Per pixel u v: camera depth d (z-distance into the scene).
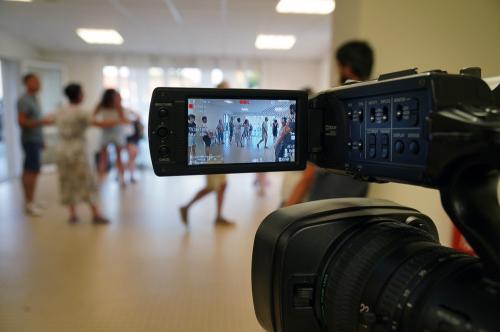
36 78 4.18
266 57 8.27
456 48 2.17
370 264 0.71
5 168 6.73
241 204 4.82
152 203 4.86
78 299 2.25
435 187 0.59
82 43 7.00
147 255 2.99
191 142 0.85
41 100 7.34
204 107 0.85
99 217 3.89
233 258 2.94
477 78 0.61
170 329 1.94
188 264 2.81
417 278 0.62
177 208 4.58
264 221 0.88
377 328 0.65
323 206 0.87
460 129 0.52
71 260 2.87
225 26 5.56
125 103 8.11
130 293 2.33
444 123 0.54
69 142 3.66
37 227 3.73
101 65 7.98
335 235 0.80
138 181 6.56
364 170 0.74
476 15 2.14
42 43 7.04
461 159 0.54
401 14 2.15
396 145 0.65
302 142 0.92
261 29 5.71
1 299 2.25
